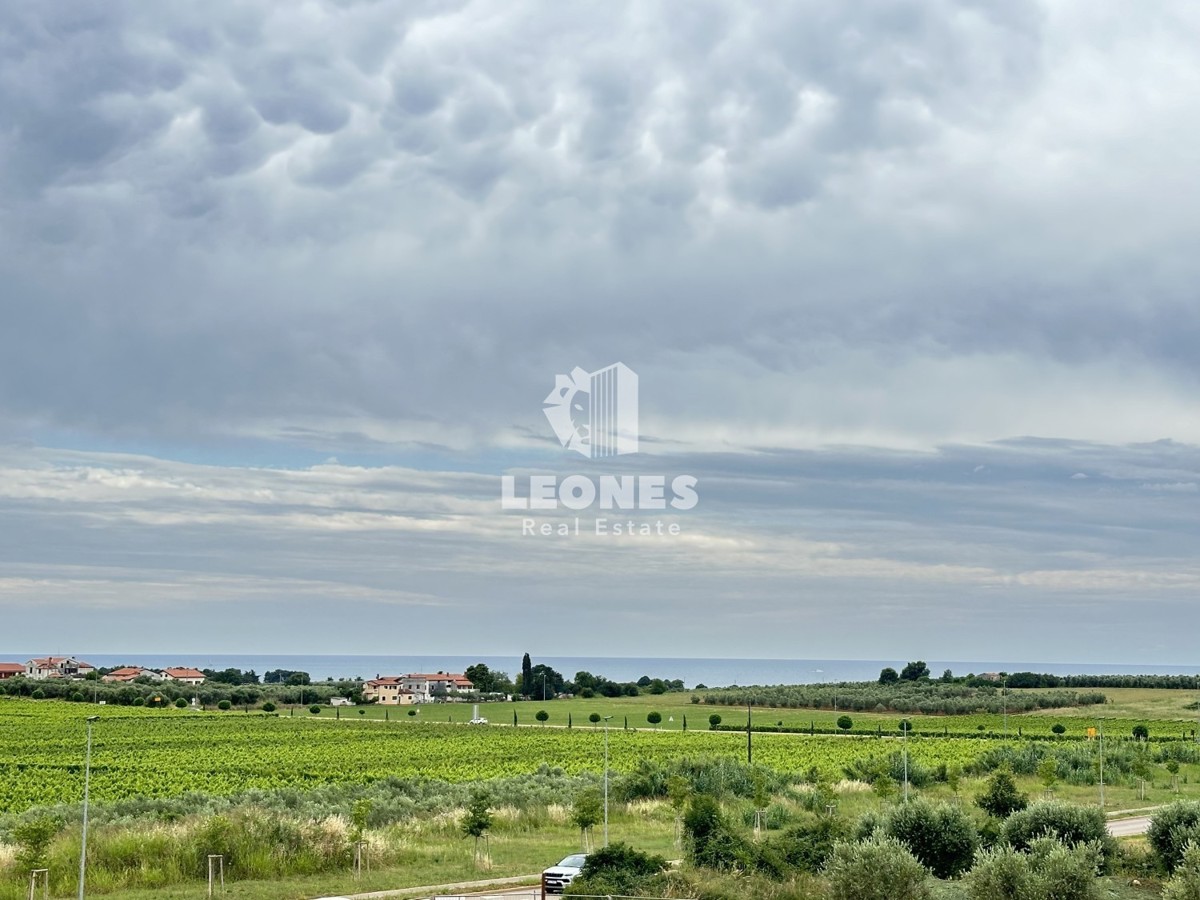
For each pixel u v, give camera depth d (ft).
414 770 311.27
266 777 288.71
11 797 245.86
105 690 639.35
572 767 320.70
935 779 275.59
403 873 144.46
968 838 137.39
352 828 163.53
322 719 553.23
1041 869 115.34
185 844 144.05
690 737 445.37
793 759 338.54
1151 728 462.60
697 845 134.92
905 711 589.73
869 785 260.62
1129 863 138.62
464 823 162.09
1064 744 374.02
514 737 446.60
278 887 133.90
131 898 126.21
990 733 449.48
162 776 288.51
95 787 264.31
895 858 114.62
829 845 134.41
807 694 652.07
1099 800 242.37
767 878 123.54
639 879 119.55
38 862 124.88
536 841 174.19
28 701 611.47
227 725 492.95
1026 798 204.13
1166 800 243.19
